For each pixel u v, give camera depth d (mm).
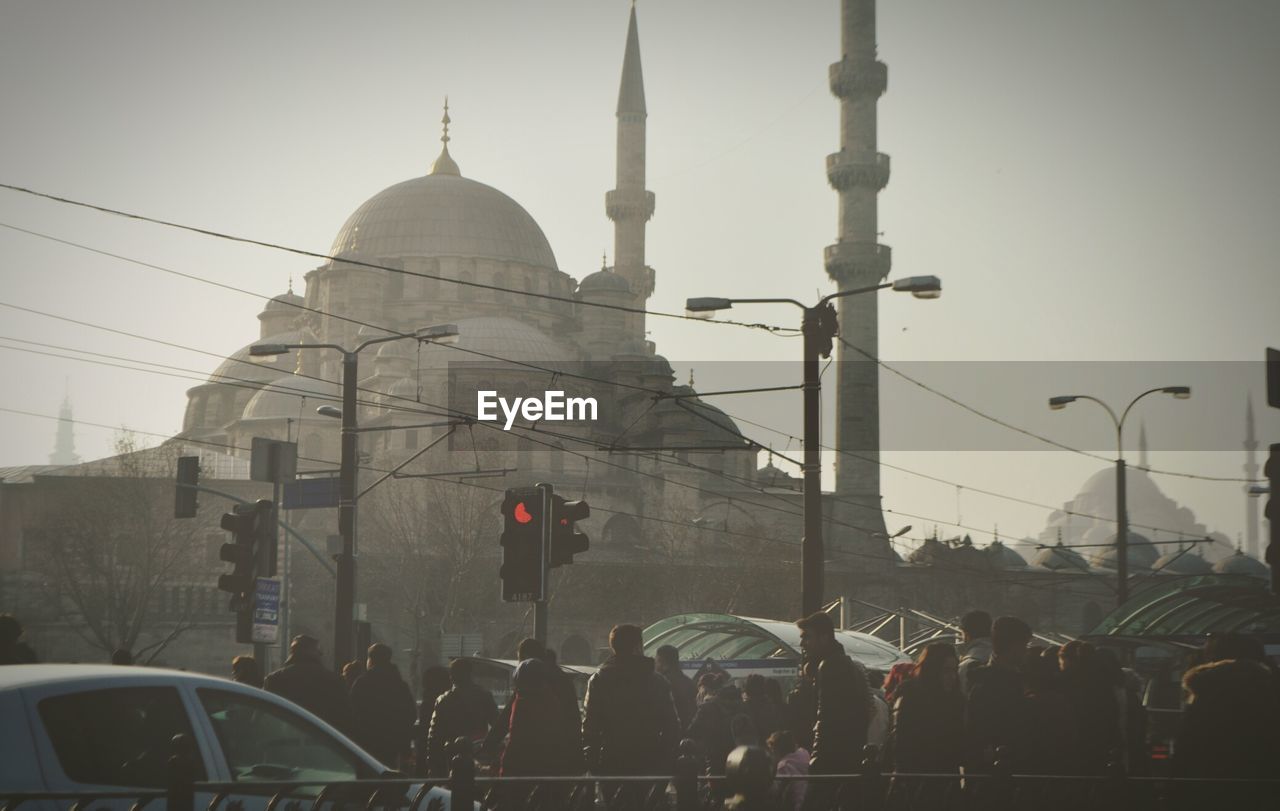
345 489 33125
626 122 151250
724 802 11047
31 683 10328
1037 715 14664
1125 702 18047
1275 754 13523
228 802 10875
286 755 11773
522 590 22484
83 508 91438
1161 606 41750
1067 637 55625
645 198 150500
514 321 129750
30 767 9898
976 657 17547
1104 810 13195
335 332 139375
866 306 119875
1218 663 13914
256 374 147375
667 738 15766
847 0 122750
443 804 12070
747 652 44375
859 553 111750
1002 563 136875
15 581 97625
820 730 15438
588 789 11133
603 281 146625
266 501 28875
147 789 10453
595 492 116812
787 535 122562
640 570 104375
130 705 10766
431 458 111438
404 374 126688
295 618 98812
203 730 11102
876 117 121250
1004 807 12680
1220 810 12906
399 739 19938
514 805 10852
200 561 100750
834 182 121188
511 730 15469
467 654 85812
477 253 149125
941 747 15016
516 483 114688
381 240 149375
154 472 99000
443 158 161000
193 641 98812
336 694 18703
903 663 18078
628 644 15883
